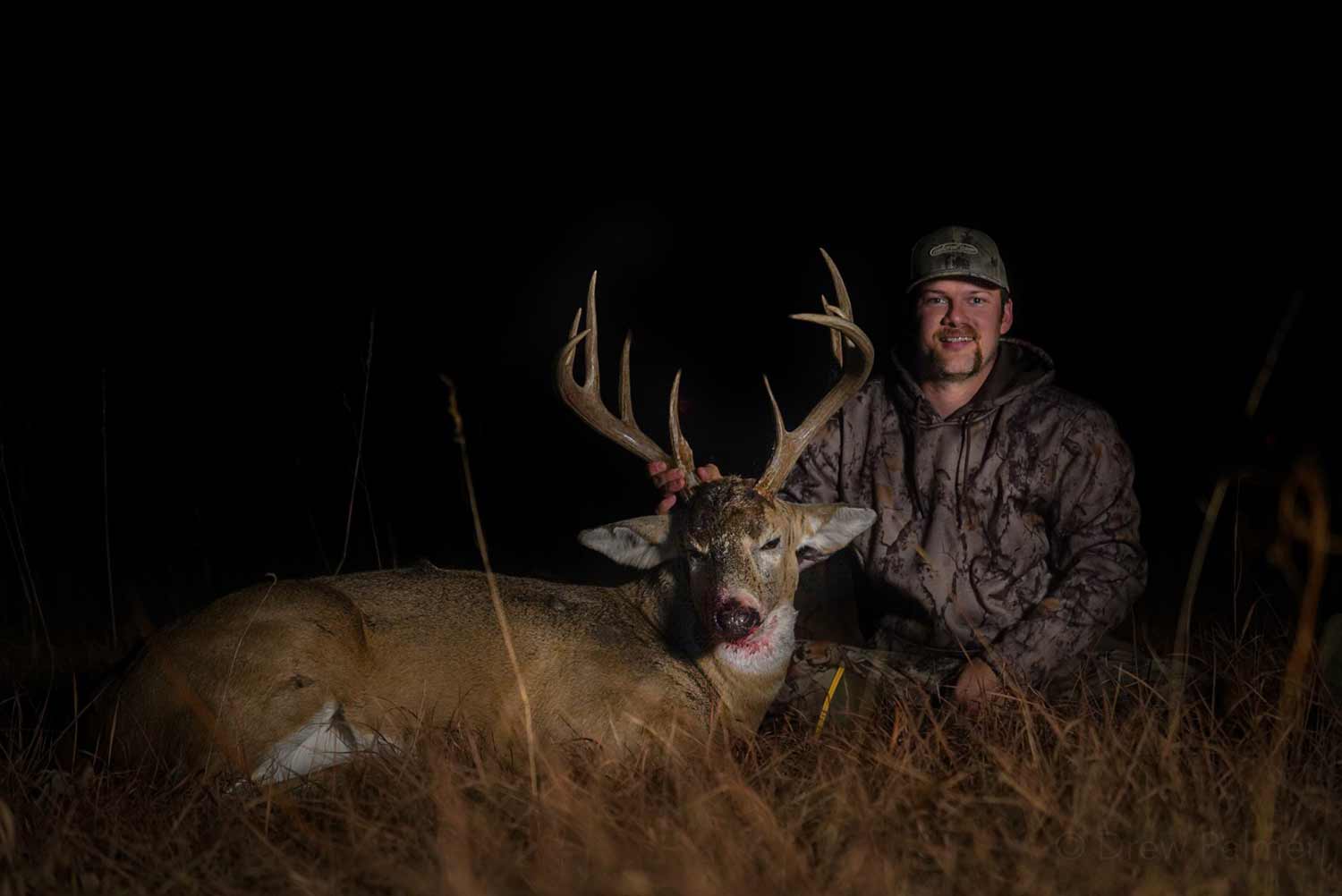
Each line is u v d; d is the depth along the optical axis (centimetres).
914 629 591
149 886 374
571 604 557
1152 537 1333
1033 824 379
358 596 540
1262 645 596
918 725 493
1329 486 1195
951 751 457
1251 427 1702
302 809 423
